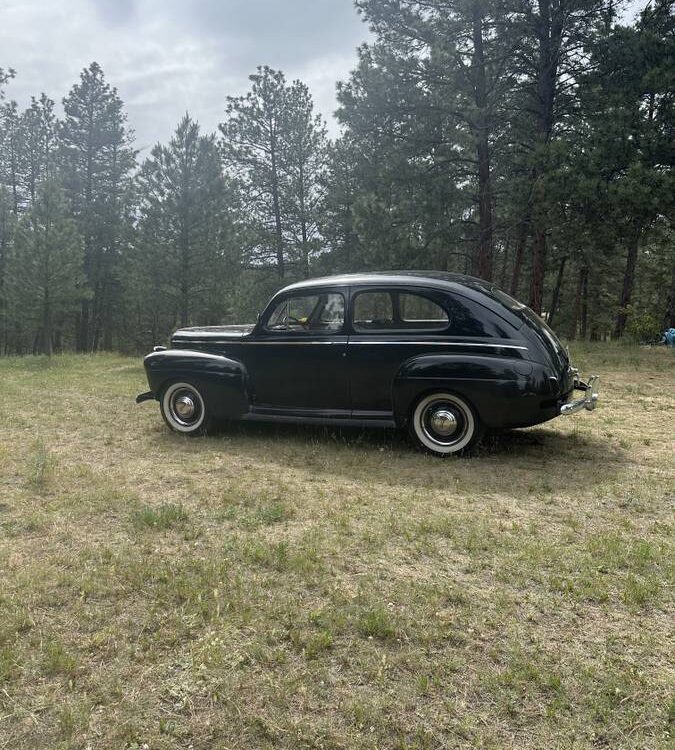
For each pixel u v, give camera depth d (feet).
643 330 59.41
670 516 14.07
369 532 13.11
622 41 48.83
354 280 20.56
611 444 20.85
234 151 91.61
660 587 10.54
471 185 62.95
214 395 22.11
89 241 120.78
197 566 11.39
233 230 64.85
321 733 7.18
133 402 30.91
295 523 13.79
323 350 20.49
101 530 13.37
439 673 8.25
